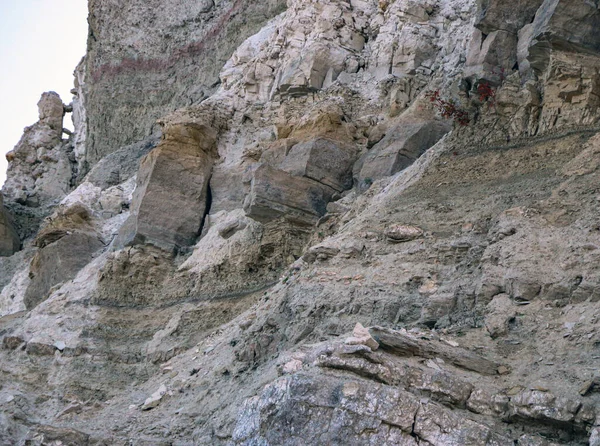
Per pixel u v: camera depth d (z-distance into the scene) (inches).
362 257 627.5
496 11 727.1
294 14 1035.9
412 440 446.3
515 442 447.8
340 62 969.5
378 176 797.2
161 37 1362.0
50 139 1434.5
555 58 657.0
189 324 778.2
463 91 714.8
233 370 621.9
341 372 475.2
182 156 910.4
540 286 535.5
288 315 620.4
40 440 602.5
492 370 494.6
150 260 851.4
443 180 658.8
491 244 573.6
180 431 586.9
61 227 976.9
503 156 652.1
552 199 583.2
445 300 558.6
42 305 857.5
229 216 871.1
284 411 460.1
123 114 1358.3
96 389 751.7
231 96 1002.1
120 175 1163.3
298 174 808.9
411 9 975.0
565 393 462.6
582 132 632.4
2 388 775.7
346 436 449.4
